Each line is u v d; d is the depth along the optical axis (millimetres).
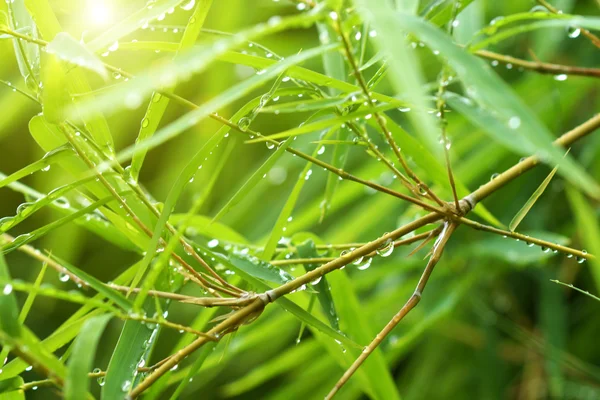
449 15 474
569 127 740
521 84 685
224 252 518
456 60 390
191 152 755
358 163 755
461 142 684
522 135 381
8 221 446
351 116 418
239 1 636
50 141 463
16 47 449
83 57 390
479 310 740
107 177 471
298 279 443
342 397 751
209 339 430
